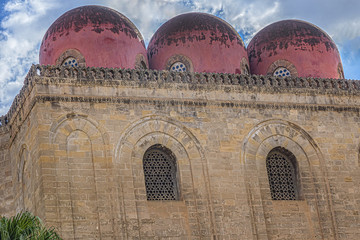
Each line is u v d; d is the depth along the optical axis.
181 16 46.91
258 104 42.22
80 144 38.31
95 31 43.06
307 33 47.66
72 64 42.69
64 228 36.53
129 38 43.78
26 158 40.38
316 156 42.53
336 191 42.16
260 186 40.88
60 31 43.38
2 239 27.89
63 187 37.25
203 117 40.94
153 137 39.78
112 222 37.38
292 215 40.97
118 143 38.88
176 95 40.81
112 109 39.38
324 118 43.41
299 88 43.41
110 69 40.09
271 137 42.00
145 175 39.59
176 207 38.97
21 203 41.09
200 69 44.59
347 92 44.41
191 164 39.94
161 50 45.53
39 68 38.84
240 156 40.91
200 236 38.78
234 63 45.44
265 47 47.50
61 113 38.44
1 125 44.00
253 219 39.94
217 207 39.47
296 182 42.16
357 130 43.91
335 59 47.69
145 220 38.06
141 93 40.16
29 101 39.31
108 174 38.19
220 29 45.97
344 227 41.50
